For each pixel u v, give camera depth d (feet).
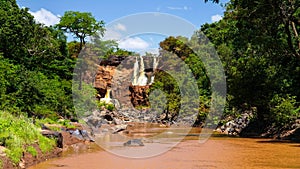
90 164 50.93
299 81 94.84
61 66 117.91
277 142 81.15
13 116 61.31
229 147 72.49
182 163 52.80
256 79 95.45
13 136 48.32
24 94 80.59
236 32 106.22
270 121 98.58
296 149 68.64
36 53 111.75
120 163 52.11
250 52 103.86
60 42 131.85
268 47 91.25
